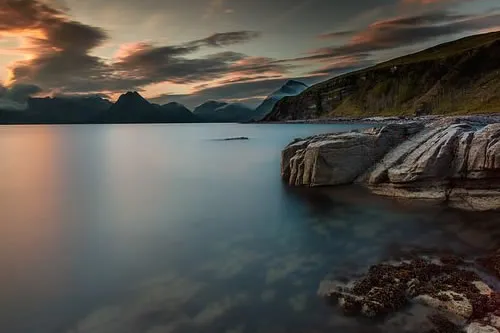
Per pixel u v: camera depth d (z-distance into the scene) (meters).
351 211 37.56
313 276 23.38
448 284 20.55
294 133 171.38
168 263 26.53
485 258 24.58
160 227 35.38
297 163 51.66
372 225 33.00
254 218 37.56
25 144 155.75
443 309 18.44
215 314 19.56
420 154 41.38
